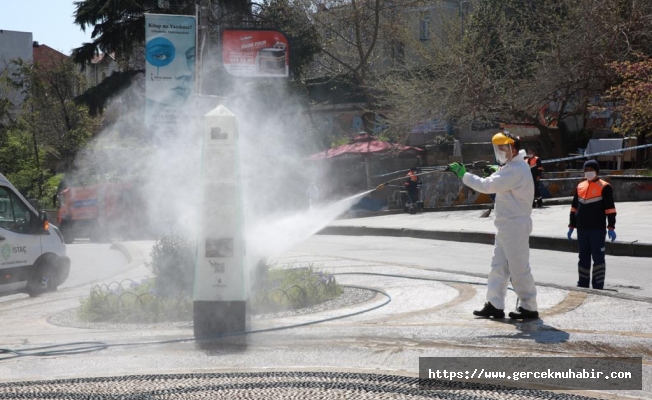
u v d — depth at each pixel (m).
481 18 34.31
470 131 40.25
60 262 14.09
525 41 33.00
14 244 13.20
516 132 37.38
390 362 6.55
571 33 30.34
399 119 33.38
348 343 7.21
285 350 7.07
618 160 31.11
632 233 16.31
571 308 8.41
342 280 11.50
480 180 7.70
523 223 7.71
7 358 7.14
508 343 6.94
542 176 28.64
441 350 6.81
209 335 7.62
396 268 12.54
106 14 38.00
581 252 11.01
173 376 6.29
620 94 26.92
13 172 46.72
